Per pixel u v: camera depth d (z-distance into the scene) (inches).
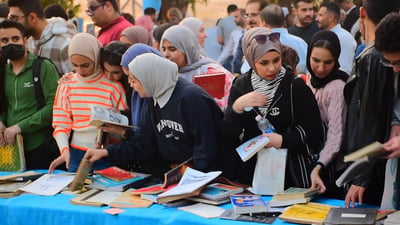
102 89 167.6
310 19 253.9
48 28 201.2
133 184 152.6
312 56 144.6
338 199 145.9
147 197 139.9
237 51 275.0
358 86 126.7
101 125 155.6
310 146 141.8
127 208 136.2
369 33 130.4
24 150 182.7
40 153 182.9
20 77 180.5
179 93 146.8
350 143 128.5
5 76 181.9
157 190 142.4
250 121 143.7
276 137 138.9
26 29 194.2
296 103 139.3
